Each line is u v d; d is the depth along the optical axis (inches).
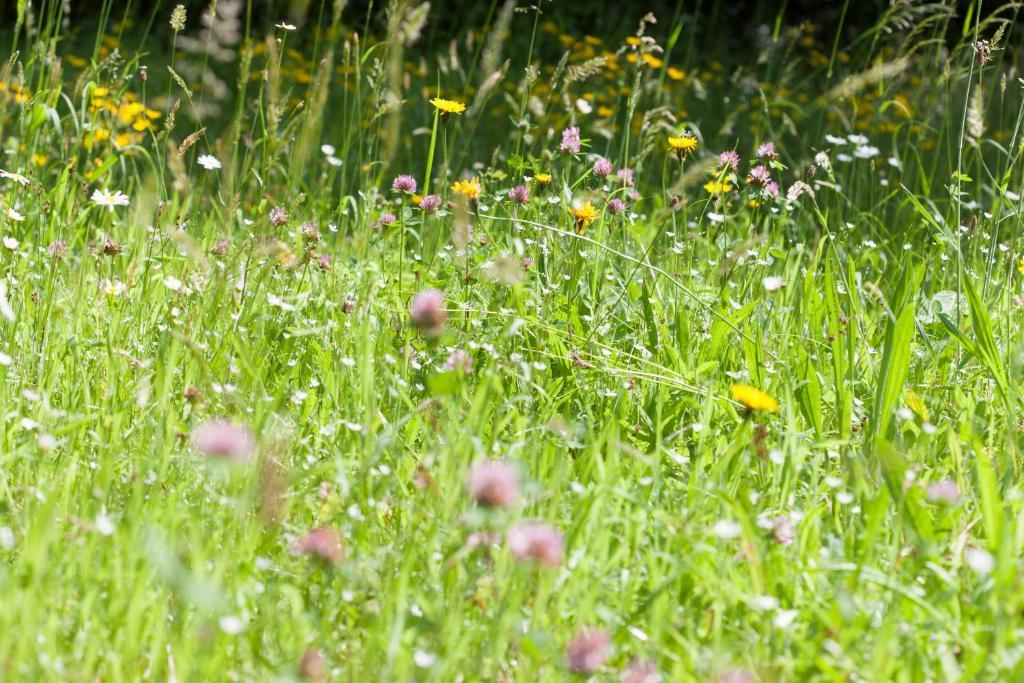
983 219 252.7
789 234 268.4
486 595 111.0
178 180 171.9
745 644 107.3
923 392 176.6
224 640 99.3
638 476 144.9
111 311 176.9
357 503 128.9
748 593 113.7
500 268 173.0
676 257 214.1
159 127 427.2
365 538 118.0
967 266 226.1
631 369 175.9
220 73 526.3
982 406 171.8
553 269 200.8
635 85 243.3
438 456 137.9
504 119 462.6
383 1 627.8
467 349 174.6
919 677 101.0
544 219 219.9
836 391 165.5
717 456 148.6
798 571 116.6
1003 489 144.2
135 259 173.8
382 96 241.8
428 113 426.3
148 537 93.6
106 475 123.0
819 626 110.1
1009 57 483.8
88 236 225.9
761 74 591.2
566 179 219.9
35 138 234.2
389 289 189.8
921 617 111.9
